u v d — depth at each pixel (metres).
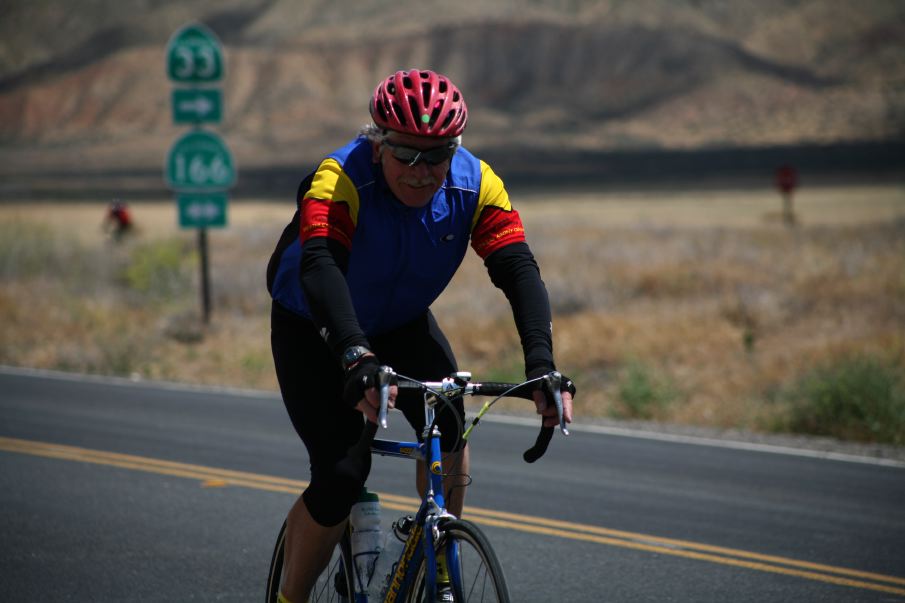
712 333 32.47
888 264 45.78
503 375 27.25
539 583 12.41
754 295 38.34
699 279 43.47
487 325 33.56
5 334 33.06
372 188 8.35
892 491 16.92
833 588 12.30
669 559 13.33
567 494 16.53
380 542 8.76
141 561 12.96
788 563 13.20
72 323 34.56
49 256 50.28
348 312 7.88
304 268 8.15
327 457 8.48
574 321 34.75
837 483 17.47
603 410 25.36
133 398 24.53
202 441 19.89
